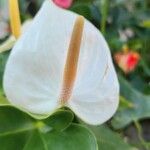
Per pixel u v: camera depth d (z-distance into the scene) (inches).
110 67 9.2
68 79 9.1
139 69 25.4
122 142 12.7
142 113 18.3
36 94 8.9
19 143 10.0
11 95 8.8
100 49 9.2
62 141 9.9
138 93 18.6
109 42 23.2
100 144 12.2
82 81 9.3
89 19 20.0
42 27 8.6
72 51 8.9
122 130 20.5
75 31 8.8
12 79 8.7
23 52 8.6
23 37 8.5
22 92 8.8
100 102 9.4
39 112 9.1
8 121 10.2
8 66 8.6
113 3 24.4
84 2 21.6
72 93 9.3
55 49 8.8
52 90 9.0
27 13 21.2
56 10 8.7
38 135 10.1
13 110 10.2
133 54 21.6
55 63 8.9
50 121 10.1
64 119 10.0
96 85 9.3
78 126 10.0
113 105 9.4
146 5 27.3
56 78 8.9
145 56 26.0
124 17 24.3
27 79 8.8
